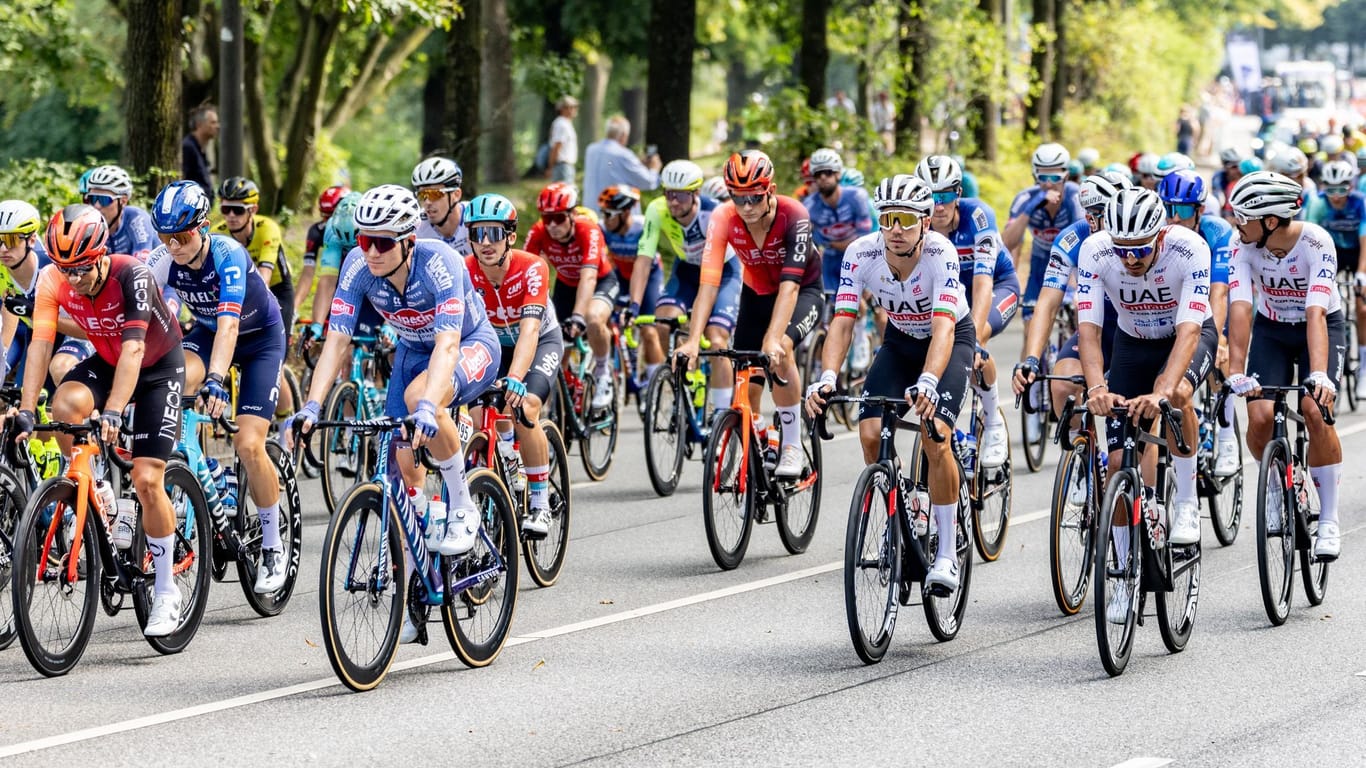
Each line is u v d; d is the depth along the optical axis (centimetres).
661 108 5291
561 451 2211
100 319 1777
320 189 7175
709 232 2419
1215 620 1975
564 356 3023
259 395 1997
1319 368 2048
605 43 9569
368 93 7638
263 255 2706
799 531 2412
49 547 1703
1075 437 1988
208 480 1953
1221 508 2419
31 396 1797
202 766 1419
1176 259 1873
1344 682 1681
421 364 1831
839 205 3603
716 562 2258
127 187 2414
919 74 7138
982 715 1570
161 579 1802
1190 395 1908
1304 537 2008
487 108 7438
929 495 1873
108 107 9031
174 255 1927
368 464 2803
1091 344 1897
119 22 7556
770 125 6406
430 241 1753
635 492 2895
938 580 1825
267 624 1986
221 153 3972
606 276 3061
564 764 1425
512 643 1878
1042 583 2195
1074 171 4609
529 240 2978
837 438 3503
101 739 1495
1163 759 1428
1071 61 10512
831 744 1480
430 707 1605
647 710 1595
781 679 1711
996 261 2723
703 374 2883
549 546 2189
